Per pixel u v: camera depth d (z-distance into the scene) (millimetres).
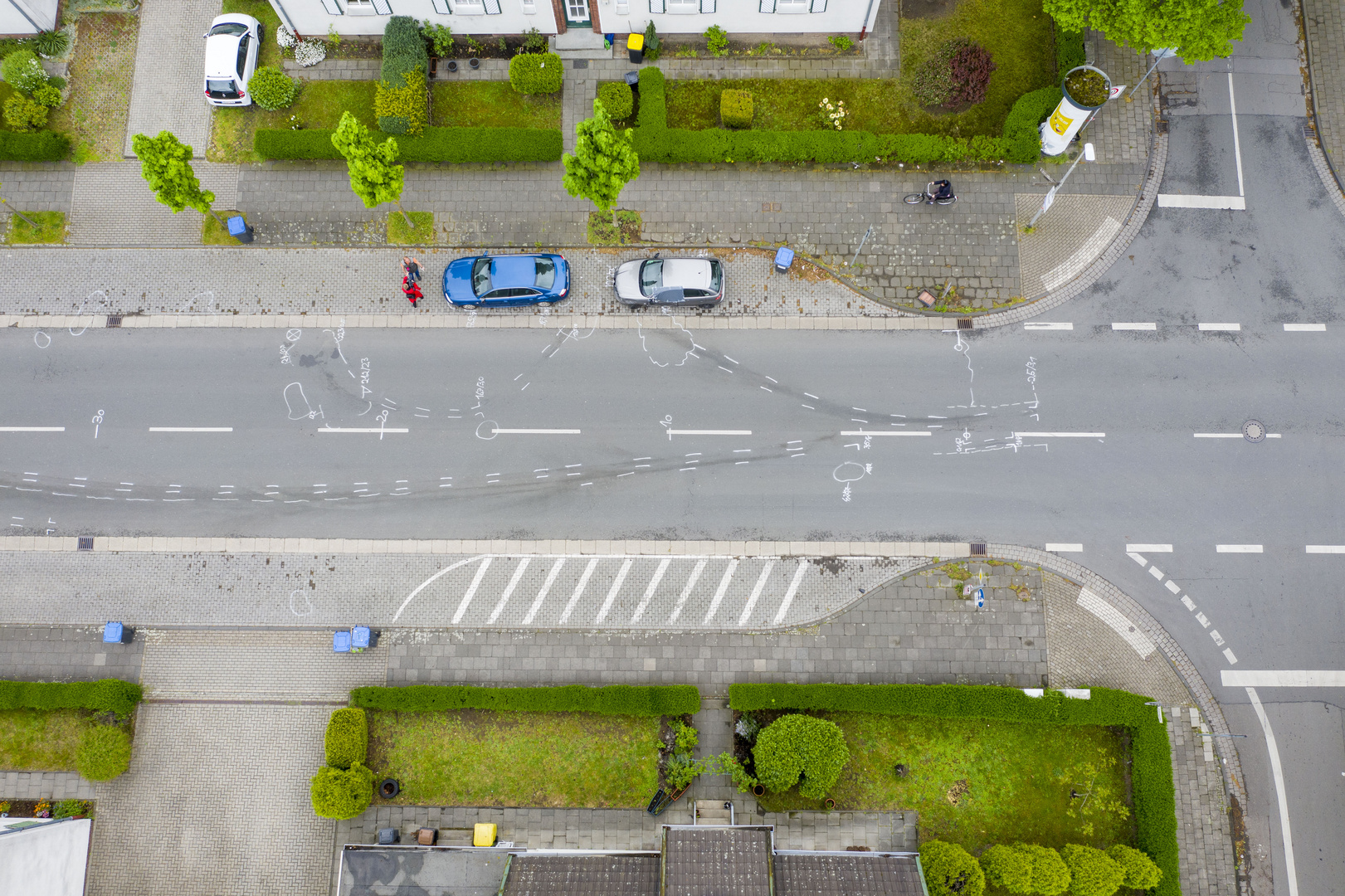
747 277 29203
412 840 25922
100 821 26047
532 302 28828
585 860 23281
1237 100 29812
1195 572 27484
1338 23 30203
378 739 26469
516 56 29094
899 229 29375
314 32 30078
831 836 25891
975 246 29234
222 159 29859
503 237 29500
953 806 26062
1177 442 28125
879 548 27641
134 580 27422
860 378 28609
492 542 27750
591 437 28375
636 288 28234
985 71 29266
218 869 25828
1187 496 27859
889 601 27312
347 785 24516
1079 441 28172
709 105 30078
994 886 25453
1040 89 29500
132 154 29859
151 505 27922
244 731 26562
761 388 28609
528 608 27312
